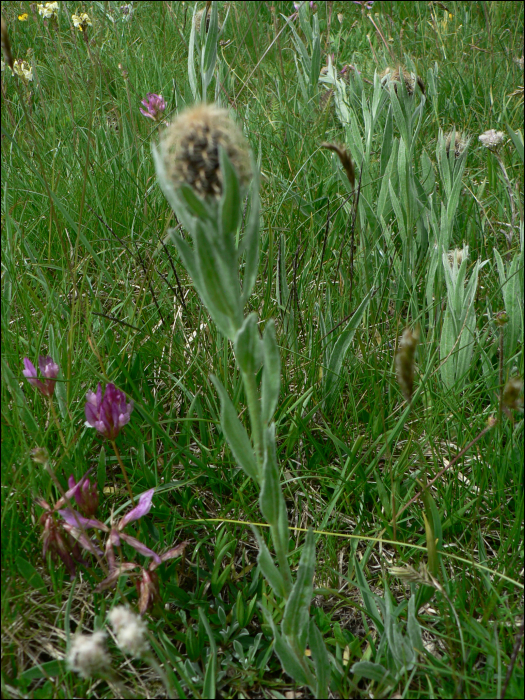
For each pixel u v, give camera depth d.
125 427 0.42
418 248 0.56
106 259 0.56
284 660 0.29
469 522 0.38
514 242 0.54
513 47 1.04
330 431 0.42
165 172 0.24
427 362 0.46
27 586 0.34
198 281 0.25
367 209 0.56
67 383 0.40
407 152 0.52
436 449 0.42
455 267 0.45
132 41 1.05
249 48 1.05
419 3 1.31
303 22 0.85
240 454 0.27
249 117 0.76
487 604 0.34
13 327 0.46
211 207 0.24
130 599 0.35
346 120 0.67
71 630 0.34
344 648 0.33
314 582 0.37
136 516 0.33
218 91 0.55
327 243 0.59
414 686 0.32
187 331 0.51
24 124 0.66
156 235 0.56
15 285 0.44
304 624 0.29
